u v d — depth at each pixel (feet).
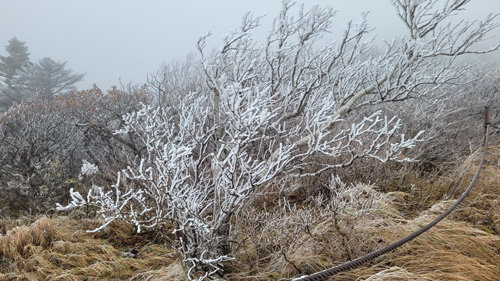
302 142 10.09
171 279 10.03
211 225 9.64
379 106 19.17
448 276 8.73
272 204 14.39
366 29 10.77
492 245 10.82
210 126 14.28
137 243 13.12
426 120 18.33
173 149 7.98
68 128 22.30
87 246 12.81
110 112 23.04
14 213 17.69
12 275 11.25
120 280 10.90
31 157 19.01
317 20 10.68
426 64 11.21
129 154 19.04
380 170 14.89
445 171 17.24
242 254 10.90
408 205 13.85
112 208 8.08
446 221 11.45
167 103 19.60
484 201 13.70
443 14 9.82
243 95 8.79
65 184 17.92
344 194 12.13
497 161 17.75
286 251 10.05
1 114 22.62
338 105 11.00
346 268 6.57
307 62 10.91
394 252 10.07
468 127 20.22
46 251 12.42
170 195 8.34
